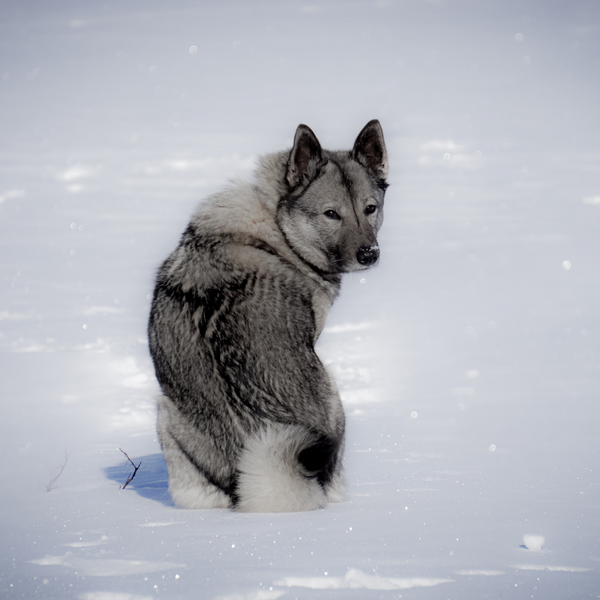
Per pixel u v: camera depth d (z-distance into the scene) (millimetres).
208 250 13422
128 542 9430
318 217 14992
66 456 15414
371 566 8102
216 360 12539
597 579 7617
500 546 8930
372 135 16172
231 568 8109
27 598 7285
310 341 13070
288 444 12094
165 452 13000
